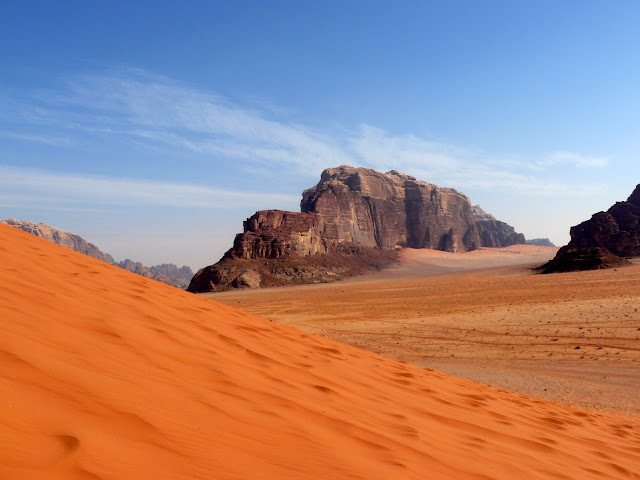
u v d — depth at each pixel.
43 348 3.46
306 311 57.09
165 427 2.80
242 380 4.46
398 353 27.88
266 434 3.23
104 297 6.29
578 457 5.08
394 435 4.08
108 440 2.42
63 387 2.89
